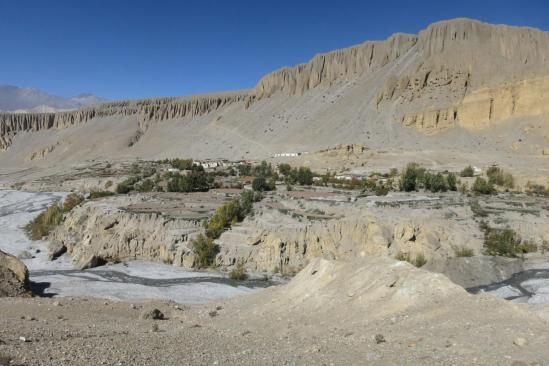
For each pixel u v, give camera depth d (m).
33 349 14.39
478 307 16.16
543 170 87.19
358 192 72.94
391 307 18.39
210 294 36.06
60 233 56.62
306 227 44.41
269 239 44.06
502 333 13.81
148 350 15.42
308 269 25.55
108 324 21.77
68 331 18.59
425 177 74.69
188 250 45.66
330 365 13.43
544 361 11.67
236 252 44.31
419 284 18.83
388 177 89.06
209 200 65.75
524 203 56.97
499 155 113.88
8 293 30.92
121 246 48.09
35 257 50.62
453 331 14.69
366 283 21.09
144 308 27.03
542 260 38.06
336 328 17.69
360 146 124.44
